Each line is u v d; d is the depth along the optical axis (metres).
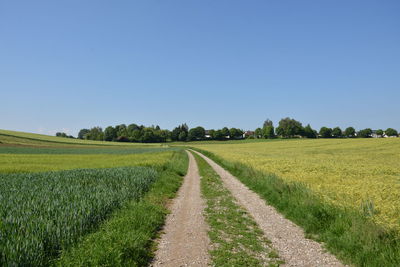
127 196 11.19
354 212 7.60
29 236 5.57
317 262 5.96
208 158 43.97
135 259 5.80
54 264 5.23
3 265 4.61
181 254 6.37
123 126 191.75
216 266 5.72
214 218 9.43
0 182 14.67
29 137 102.75
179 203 12.03
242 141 143.88
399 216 7.18
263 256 6.25
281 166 21.06
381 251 5.77
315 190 10.66
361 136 158.38
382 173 16.75
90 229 7.25
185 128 172.62
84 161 37.22
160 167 23.91
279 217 9.59
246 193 14.20
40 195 10.09
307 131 147.00
